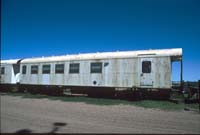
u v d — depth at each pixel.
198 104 12.93
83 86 16.89
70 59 17.66
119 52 16.30
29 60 20.44
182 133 6.35
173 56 14.23
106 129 6.60
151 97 15.29
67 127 6.75
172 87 15.03
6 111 9.73
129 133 6.19
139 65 15.00
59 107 11.29
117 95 16.41
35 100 14.77
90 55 17.11
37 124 7.09
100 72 16.22
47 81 18.75
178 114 9.63
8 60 22.86
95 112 9.82
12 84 22.00
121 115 9.15
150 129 6.76
